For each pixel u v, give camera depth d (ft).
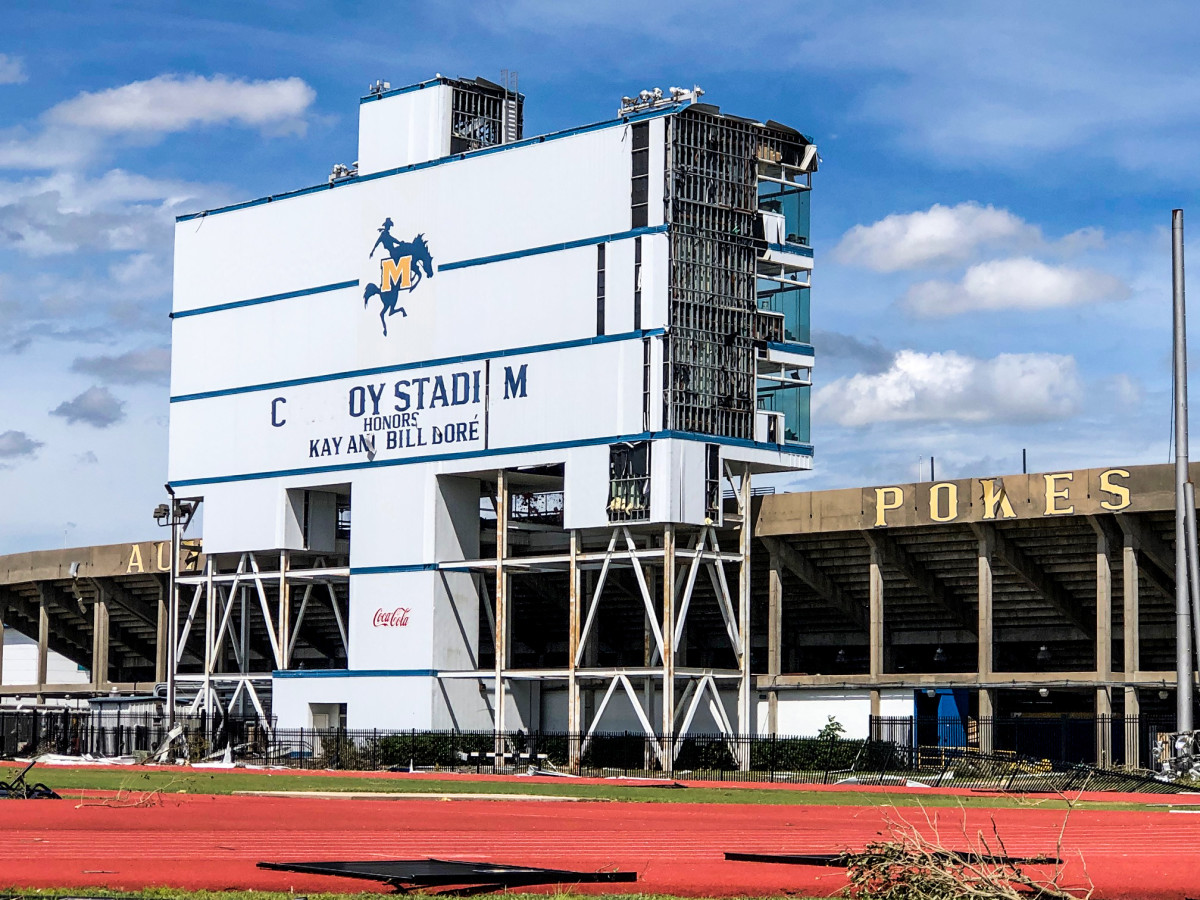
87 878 77.30
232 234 309.22
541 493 301.22
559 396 258.98
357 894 72.69
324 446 290.56
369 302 286.87
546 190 264.31
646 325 249.14
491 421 267.39
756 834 115.85
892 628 292.81
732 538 271.49
